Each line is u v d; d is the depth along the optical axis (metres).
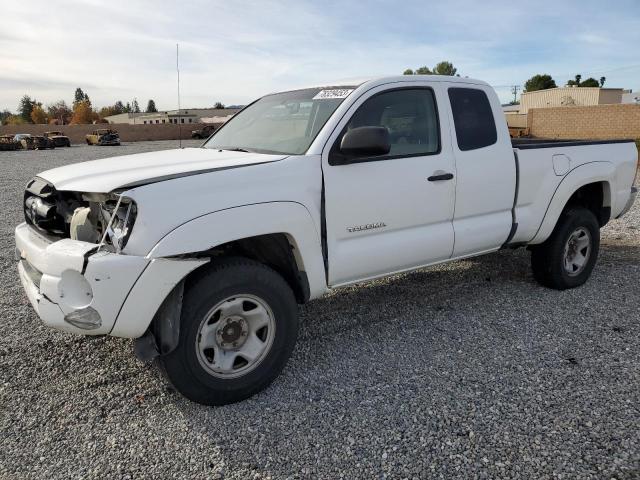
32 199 3.57
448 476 2.56
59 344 4.04
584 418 2.99
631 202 5.66
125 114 98.19
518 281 5.46
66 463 2.71
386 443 2.82
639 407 3.09
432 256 4.17
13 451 2.80
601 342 3.97
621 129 24.31
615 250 6.70
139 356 2.94
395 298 5.02
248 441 2.87
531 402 3.17
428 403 3.19
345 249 3.66
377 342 4.07
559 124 26.00
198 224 2.91
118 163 3.56
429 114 4.12
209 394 3.12
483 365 3.65
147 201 2.83
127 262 2.77
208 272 3.05
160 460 2.73
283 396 3.31
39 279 3.15
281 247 3.41
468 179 4.23
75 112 108.44
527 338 4.07
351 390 3.37
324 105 3.86
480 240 4.43
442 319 4.50
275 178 3.26
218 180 3.07
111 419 3.09
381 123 3.85
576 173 4.97
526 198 4.67
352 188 3.61
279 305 3.28
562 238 4.96
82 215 3.11
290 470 2.64
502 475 2.55
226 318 3.15
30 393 3.36
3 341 4.09
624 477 2.52
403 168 3.85
